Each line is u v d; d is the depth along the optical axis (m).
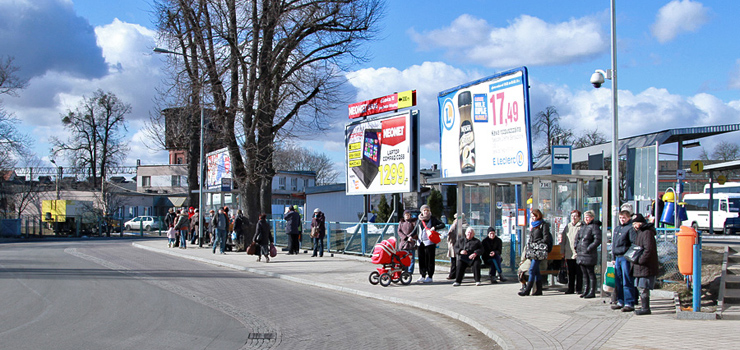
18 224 40.12
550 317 9.41
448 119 16.56
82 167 55.75
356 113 21.31
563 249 12.02
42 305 10.24
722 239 22.22
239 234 24.11
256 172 25.45
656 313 9.37
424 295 12.20
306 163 98.12
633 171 17.84
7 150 42.03
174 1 25.45
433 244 14.10
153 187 78.88
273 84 25.44
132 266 17.95
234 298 11.80
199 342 7.60
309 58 25.66
